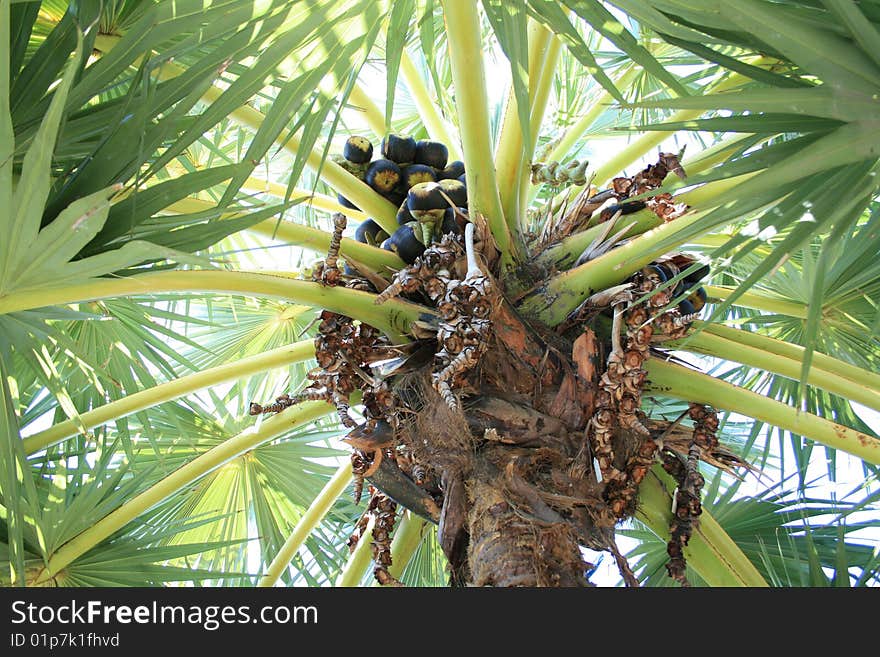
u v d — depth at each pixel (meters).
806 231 2.09
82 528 3.43
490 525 2.62
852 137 2.00
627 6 2.24
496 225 3.03
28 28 2.43
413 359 2.94
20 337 2.91
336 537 4.85
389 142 3.62
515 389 2.84
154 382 3.80
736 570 3.20
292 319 5.08
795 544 3.88
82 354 2.99
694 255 3.19
